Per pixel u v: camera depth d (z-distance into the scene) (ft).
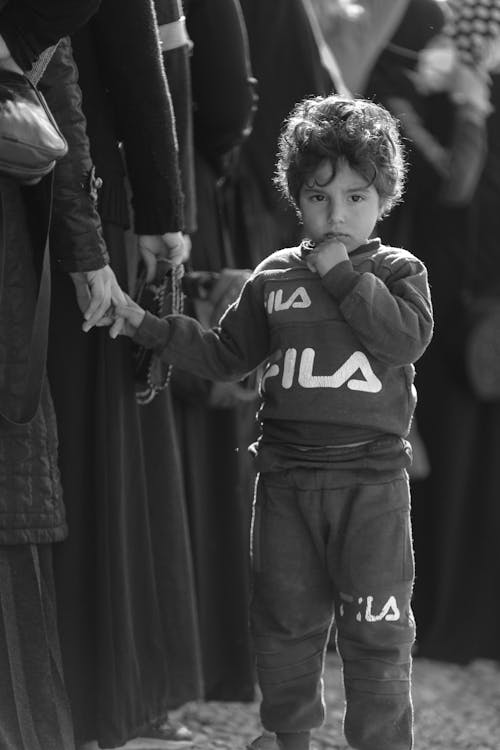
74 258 27.63
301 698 28.25
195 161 38.14
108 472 29.50
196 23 35.91
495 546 48.65
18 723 27.71
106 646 29.43
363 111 27.43
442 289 47.34
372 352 26.81
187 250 34.32
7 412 27.37
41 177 25.70
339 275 26.76
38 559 28.53
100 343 29.60
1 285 26.66
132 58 28.40
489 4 45.80
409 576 27.53
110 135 29.60
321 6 45.24
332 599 28.30
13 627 27.84
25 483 27.71
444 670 47.80
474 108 45.78
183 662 31.81
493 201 47.14
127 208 30.07
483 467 48.60
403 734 27.63
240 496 39.32
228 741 36.58
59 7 25.25
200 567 38.14
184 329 28.71
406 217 47.32
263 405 28.12
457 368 47.34
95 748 31.27
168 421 32.01
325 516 27.35
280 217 42.73
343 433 27.17
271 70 40.27
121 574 29.63
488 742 39.40
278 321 27.53
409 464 27.61
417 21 46.01
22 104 24.81
